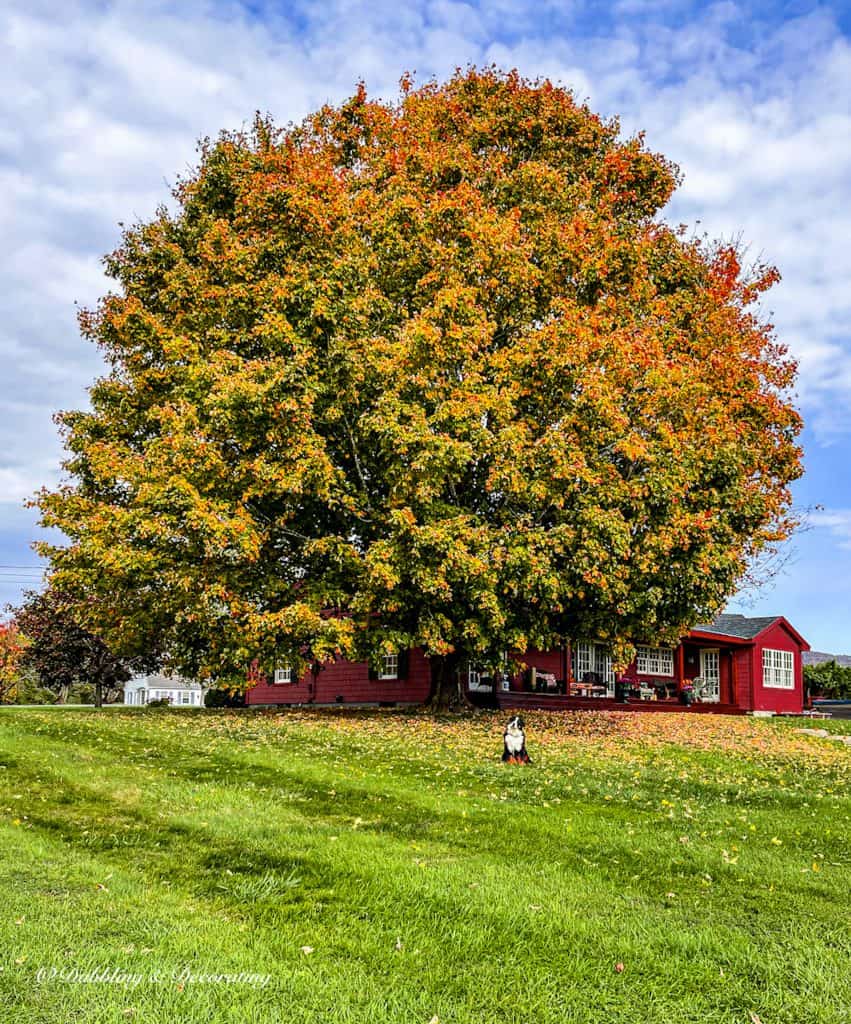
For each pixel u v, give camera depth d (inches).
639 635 802.8
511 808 397.7
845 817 410.6
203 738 629.9
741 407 836.6
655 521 715.4
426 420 679.1
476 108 934.4
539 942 223.1
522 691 1139.3
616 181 909.2
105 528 727.1
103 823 345.7
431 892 258.2
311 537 792.3
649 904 259.8
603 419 703.1
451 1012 181.8
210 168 877.8
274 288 717.3
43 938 209.3
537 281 783.7
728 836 357.7
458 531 679.7
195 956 203.9
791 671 1514.5
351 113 947.3
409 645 759.1
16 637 1579.7
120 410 860.6
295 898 254.5
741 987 200.1
